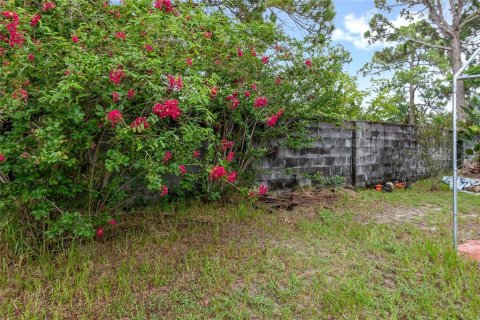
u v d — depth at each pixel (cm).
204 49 398
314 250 336
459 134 1026
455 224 337
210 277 271
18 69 264
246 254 317
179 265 290
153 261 297
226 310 229
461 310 237
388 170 785
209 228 386
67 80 252
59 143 252
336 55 557
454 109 334
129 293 243
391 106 1275
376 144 752
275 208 491
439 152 819
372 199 593
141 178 380
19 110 268
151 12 334
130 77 296
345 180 686
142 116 308
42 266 274
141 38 324
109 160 279
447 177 834
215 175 358
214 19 403
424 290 261
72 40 281
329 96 558
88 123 283
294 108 535
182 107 311
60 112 268
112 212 375
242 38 454
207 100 308
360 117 1212
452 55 1438
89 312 222
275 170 573
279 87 501
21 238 288
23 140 268
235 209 459
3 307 222
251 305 238
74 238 296
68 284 249
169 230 374
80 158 305
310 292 256
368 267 300
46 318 215
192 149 373
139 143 280
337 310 233
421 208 546
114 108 276
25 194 269
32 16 284
